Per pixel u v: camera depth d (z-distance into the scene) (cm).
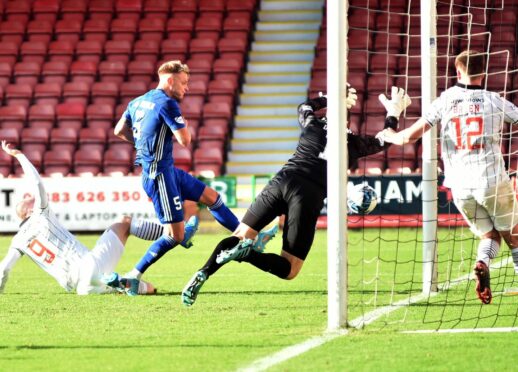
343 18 1848
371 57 6100
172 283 2939
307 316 2122
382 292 2577
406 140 2095
